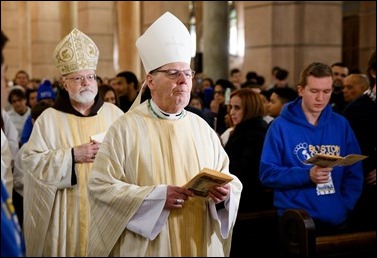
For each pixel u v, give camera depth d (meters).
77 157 3.99
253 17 11.38
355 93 6.40
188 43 3.06
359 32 16.64
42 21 21.83
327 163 3.88
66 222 4.08
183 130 3.05
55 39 22.02
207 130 3.16
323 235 4.31
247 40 11.53
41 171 4.02
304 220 4.08
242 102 5.13
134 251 2.91
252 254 5.24
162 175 2.96
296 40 11.02
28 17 24.39
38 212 4.03
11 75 26.66
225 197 2.92
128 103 7.36
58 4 21.89
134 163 2.96
